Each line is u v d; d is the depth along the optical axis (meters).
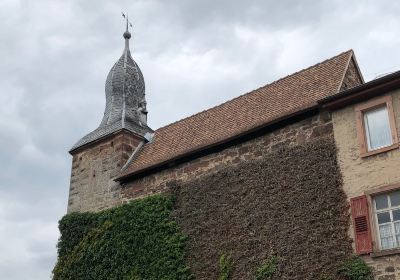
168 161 21.64
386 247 15.66
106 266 21.52
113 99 27.61
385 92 17.09
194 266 19.16
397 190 15.91
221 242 18.78
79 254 22.67
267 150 19.19
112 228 22.05
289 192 17.81
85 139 26.11
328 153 17.53
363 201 16.27
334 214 16.66
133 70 28.58
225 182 19.62
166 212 20.72
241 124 20.88
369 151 16.73
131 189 22.84
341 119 17.75
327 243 16.42
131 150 24.61
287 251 17.06
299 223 17.19
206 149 20.75
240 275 17.84
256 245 17.86
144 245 20.69
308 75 20.92
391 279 15.03
